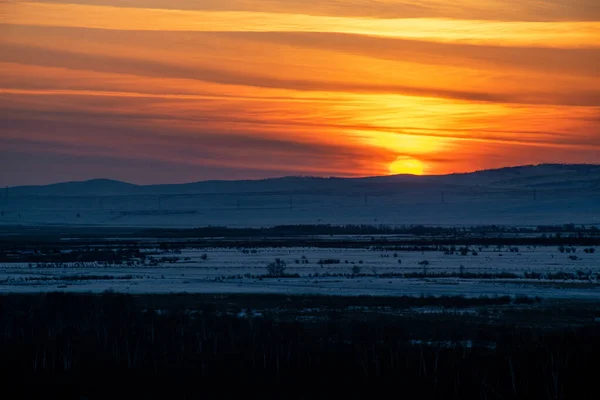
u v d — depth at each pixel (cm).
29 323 10312
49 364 8550
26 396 7650
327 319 10750
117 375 8150
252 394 7556
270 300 12800
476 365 8000
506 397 7194
